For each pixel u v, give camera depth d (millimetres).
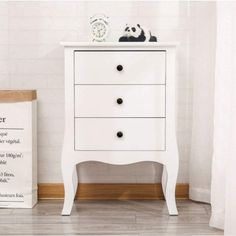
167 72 2439
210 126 2684
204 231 2246
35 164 2738
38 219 2439
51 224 2352
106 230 2260
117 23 2844
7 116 2631
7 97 2615
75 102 2459
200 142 2723
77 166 2875
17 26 2848
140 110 2457
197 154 2742
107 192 2879
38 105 2873
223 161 2232
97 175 2883
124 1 2836
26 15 2846
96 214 2533
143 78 2447
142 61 2441
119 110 2461
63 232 2227
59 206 2707
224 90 2203
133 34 2613
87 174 2881
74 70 2449
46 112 2877
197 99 2721
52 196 2893
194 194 2787
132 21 2844
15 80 2869
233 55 2084
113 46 2436
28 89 2869
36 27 2848
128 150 2469
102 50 2439
